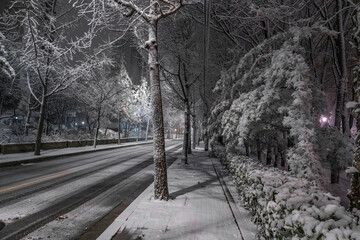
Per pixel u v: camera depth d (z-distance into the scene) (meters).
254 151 19.38
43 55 17.47
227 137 10.81
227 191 8.43
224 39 18.62
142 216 5.69
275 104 8.52
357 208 3.62
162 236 4.58
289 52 8.00
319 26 8.32
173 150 32.81
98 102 29.97
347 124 11.41
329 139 8.41
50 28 17.36
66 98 35.09
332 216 2.54
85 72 19.03
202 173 12.45
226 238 4.49
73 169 13.37
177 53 15.89
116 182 10.19
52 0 17.55
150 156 22.20
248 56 10.28
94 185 9.46
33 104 27.80
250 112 9.05
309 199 3.02
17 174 11.20
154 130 7.36
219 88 14.32
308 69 7.58
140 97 45.62
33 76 23.03
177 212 6.02
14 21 15.84
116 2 7.46
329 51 15.35
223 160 15.25
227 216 5.74
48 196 7.58
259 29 14.83
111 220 5.64
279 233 3.06
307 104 7.29
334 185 9.36
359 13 4.19
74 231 4.93
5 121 31.61
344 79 11.16
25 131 25.06
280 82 8.33
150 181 10.56
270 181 4.53
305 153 6.55
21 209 6.24
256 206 4.91
